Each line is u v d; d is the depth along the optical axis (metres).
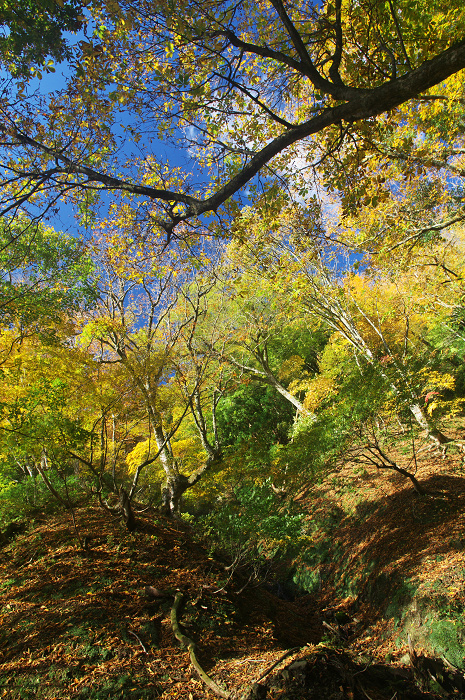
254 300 16.39
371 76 4.61
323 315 13.10
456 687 4.55
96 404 7.38
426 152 5.95
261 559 7.81
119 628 5.09
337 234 9.68
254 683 4.04
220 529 7.48
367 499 10.10
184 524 9.77
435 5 4.64
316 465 8.16
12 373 6.92
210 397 13.69
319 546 10.14
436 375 10.55
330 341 18.02
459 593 5.51
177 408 12.20
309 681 4.03
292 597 9.55
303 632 6.76
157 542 7.65
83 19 3.89
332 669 4.31
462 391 14.41
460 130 6.38
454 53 2.70
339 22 3.48
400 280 11.01
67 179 4.57
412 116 6.62
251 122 5.23
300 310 13.70
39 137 4.27
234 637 5.55
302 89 5.47
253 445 8.53
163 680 4.36
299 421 15.10
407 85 2.91
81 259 8.88
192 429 17.25
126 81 4.29
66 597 5.61
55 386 6.44
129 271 8.30
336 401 8.77
